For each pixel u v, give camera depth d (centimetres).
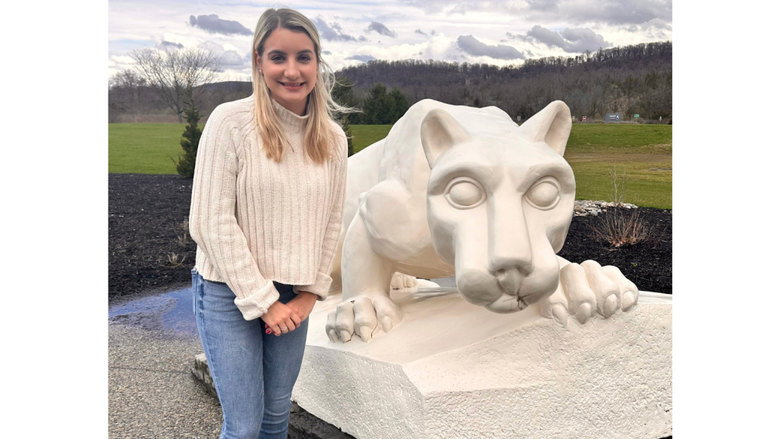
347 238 264
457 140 189
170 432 303
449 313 250
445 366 212
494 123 209
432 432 204
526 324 218
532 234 179
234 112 182
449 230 185
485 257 173
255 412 194
